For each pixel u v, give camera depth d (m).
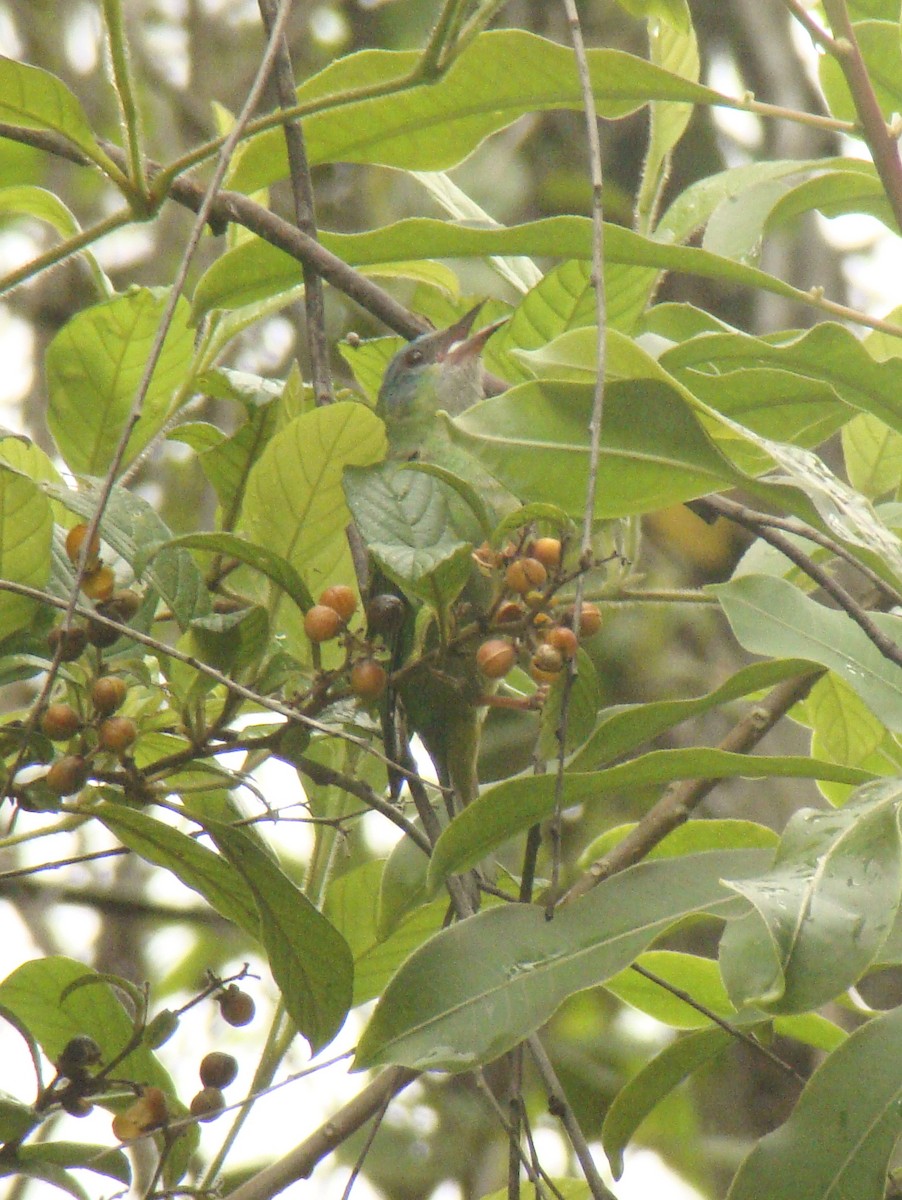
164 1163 4.35
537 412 4.25
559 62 4.88
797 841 3.74
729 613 4.81
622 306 6.00
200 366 5.61
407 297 11.02
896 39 5.28
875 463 6.32
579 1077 10.07
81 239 4.85
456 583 4.23
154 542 4.25
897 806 3.79
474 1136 9.85
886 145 4.73
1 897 9.48
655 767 4.27
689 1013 5.59
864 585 7.61
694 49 6.17
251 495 4.57
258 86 3.80
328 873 5.30
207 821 4.27
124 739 4.11
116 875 10.39
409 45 12.42
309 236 5.20
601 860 5.40
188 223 11.91
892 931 4.34
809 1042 5.50
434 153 5.28
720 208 5.98
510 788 4.08
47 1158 4.35
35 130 5.01
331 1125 4.66
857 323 4.89
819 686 5.82
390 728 5.12
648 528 11.34
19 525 4.23
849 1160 4.05
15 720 4.60
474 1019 3.95
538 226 4.93
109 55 4.61
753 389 5.14
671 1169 10.27
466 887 4.95
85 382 5.62
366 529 4.19
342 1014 4.31
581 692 4.44
